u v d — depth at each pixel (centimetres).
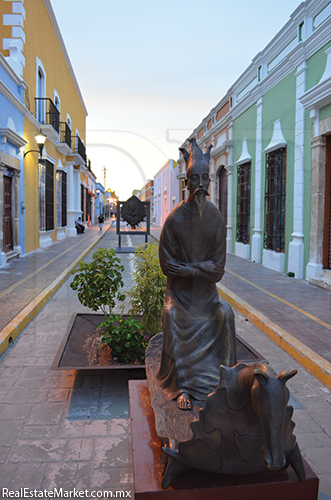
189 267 188
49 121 877
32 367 328
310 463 204
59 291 537
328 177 543
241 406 132
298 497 142
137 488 138
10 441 222
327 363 309
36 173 529
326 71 534
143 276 291
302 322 393
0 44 871
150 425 184
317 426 240
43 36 1095
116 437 228
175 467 139
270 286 468
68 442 222
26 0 918
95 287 349
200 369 182
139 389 224
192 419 162
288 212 497
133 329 322
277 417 118
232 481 141
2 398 275
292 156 524
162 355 195
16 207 677
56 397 277
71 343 339
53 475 193
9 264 618
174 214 187
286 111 558
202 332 187
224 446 136
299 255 504
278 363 335
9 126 691
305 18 569
